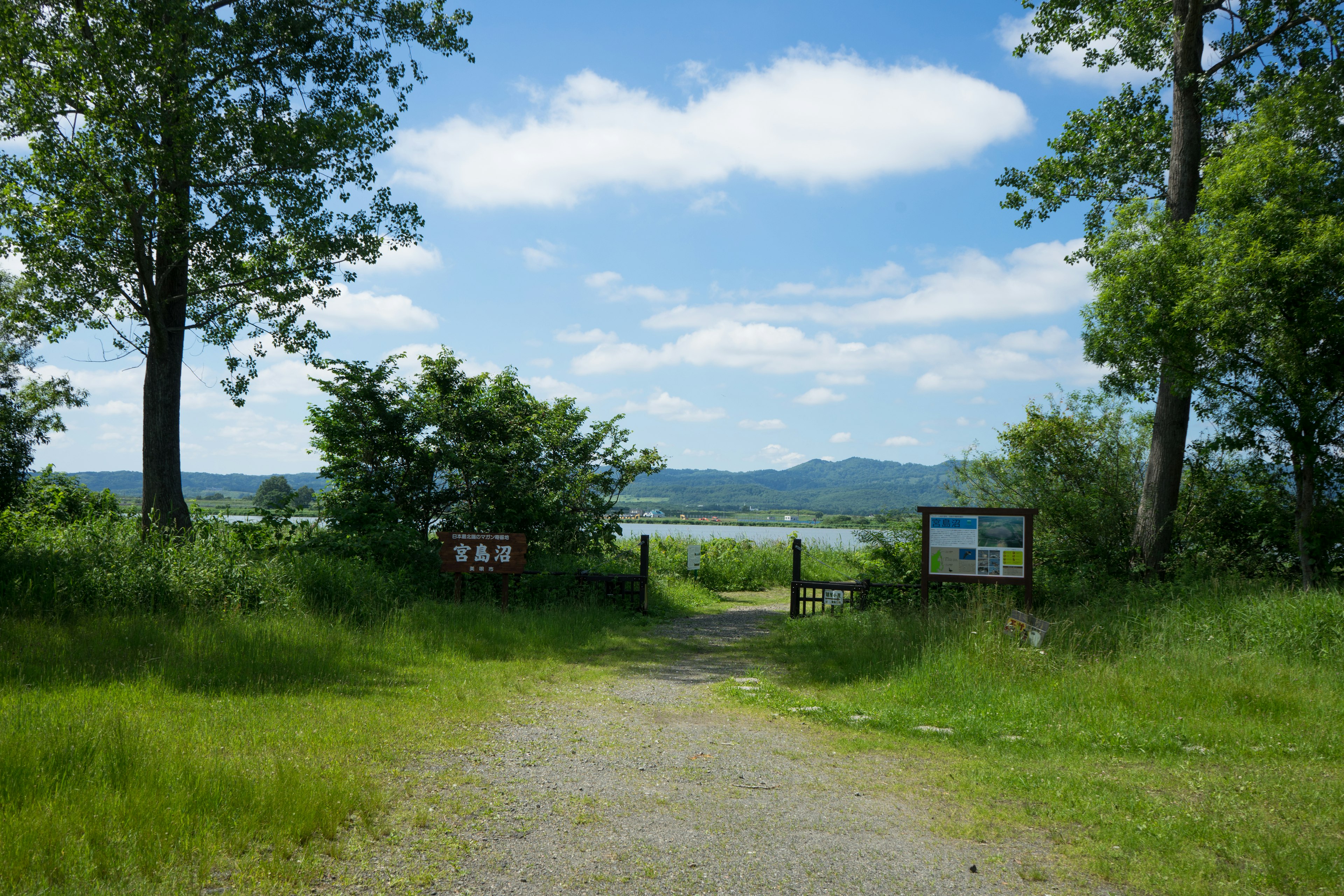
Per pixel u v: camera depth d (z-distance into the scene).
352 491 17.31
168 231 14.08
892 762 6.35
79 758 4.75
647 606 16.81
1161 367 13.23
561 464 19.47
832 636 12.55
